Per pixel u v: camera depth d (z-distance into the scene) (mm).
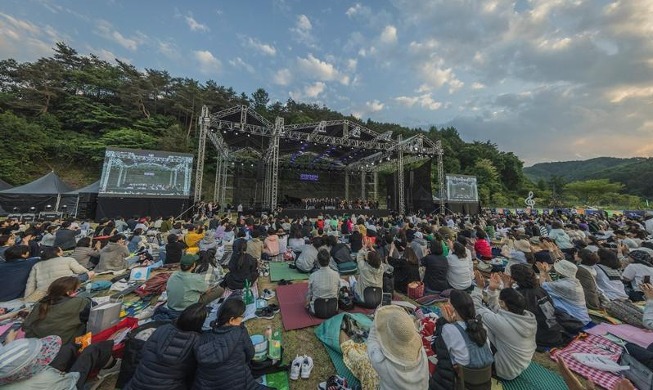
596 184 49094
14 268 4184
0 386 1562
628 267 5008
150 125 32688
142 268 5387
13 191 16203
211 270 4871
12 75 31078
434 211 23078
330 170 33031
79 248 5977
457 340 2117
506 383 2652
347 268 6172
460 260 4879
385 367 1946
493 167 46875
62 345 2473
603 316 4016
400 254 6285
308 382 2721
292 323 3854
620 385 1930
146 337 2564
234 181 28062
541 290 3393
